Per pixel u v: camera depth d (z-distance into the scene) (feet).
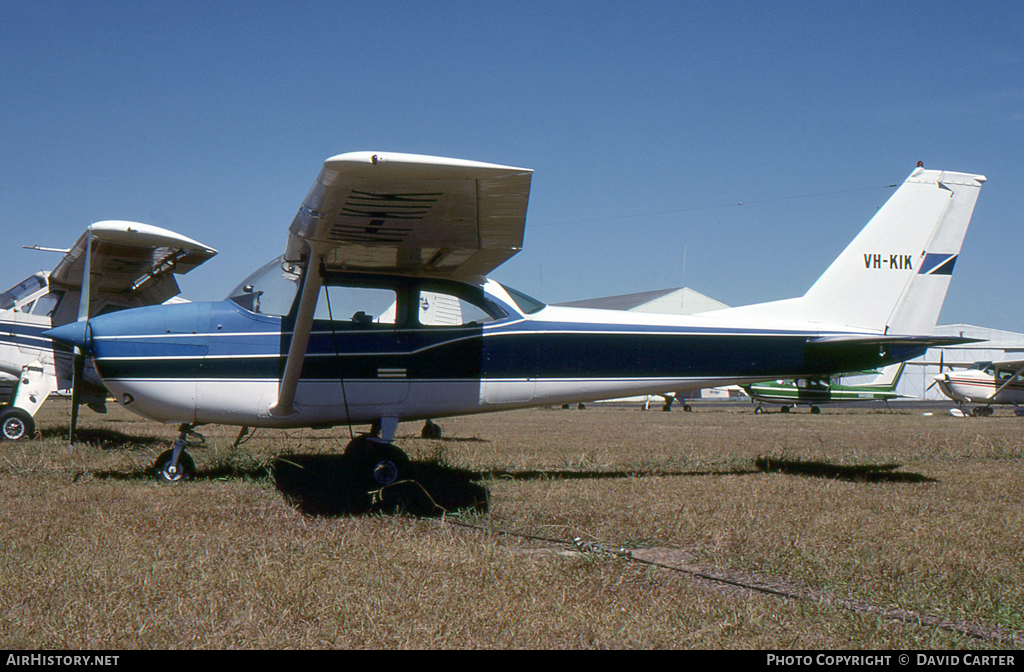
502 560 11.55
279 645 8.09
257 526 13.96
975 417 78.64
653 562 12.10
